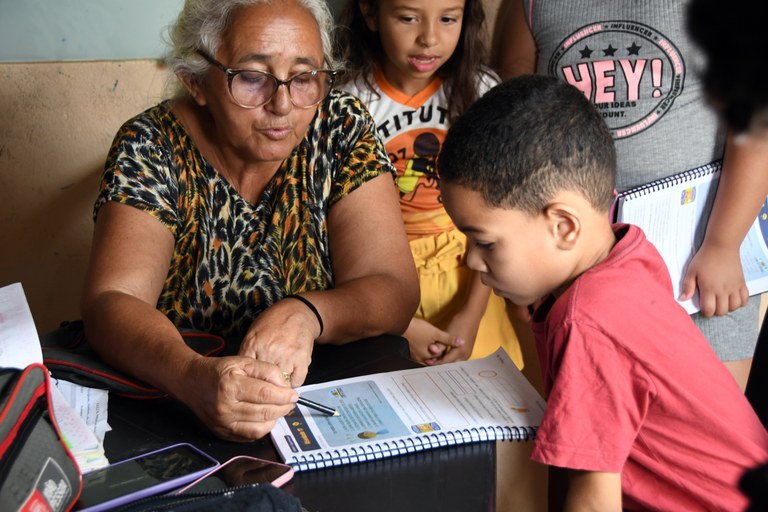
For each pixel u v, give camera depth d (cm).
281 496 79
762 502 31
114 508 83
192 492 85
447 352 195
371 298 136
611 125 190
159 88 208
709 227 180
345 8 203
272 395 98
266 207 148
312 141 150
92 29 200
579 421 96
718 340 187
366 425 104
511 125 101
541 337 114
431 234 204
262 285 145
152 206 137
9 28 195
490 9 218
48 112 204
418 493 90
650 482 106
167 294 143
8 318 112
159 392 113
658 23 182
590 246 106
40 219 213
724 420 99
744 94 21
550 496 113
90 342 124
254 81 131
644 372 97
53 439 78
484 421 104
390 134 205
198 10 133
